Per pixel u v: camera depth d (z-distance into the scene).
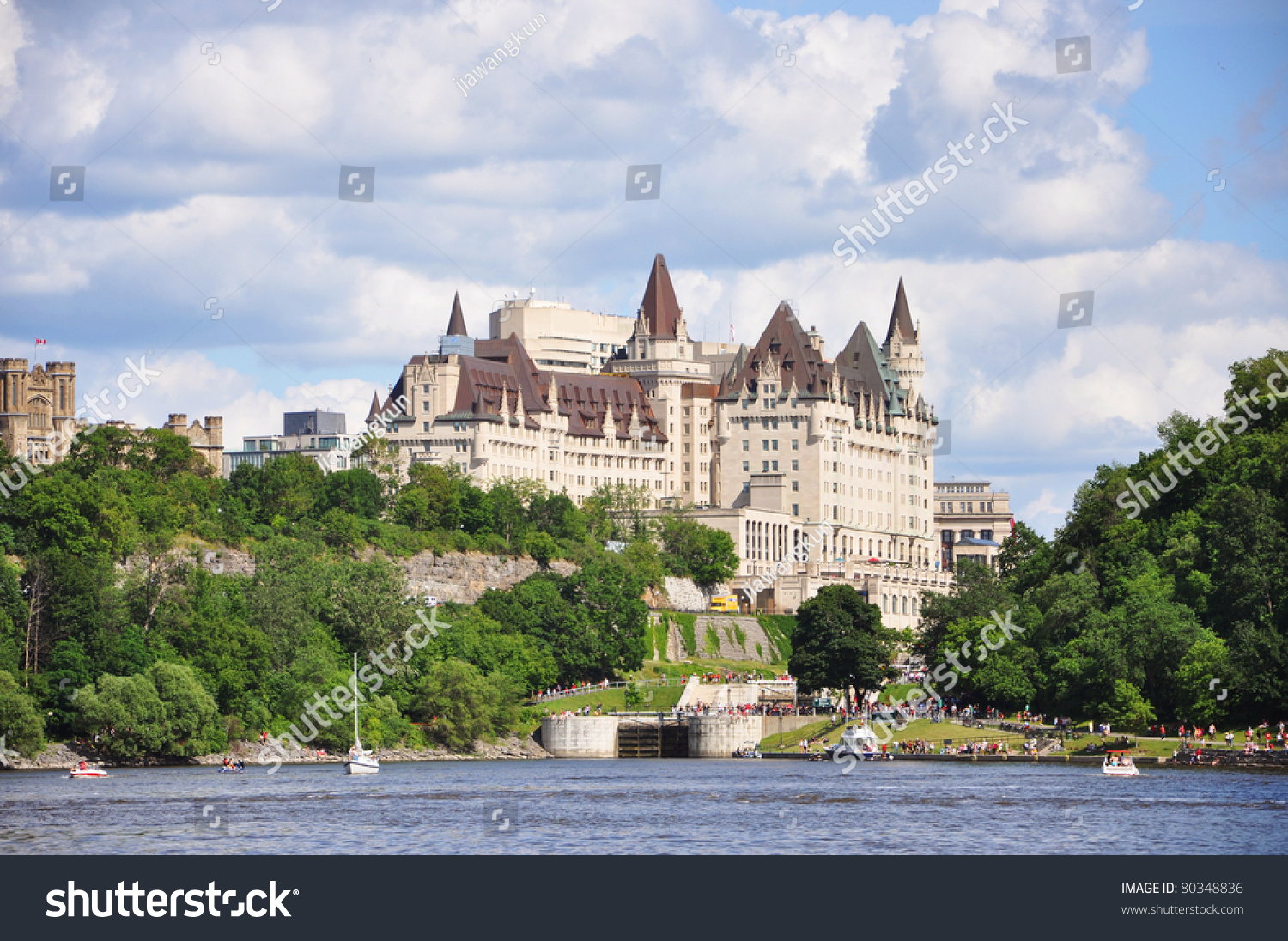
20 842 145.38
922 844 144.00
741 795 185.75
